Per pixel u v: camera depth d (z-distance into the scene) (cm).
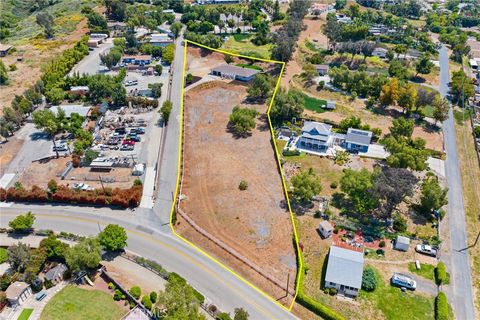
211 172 11919
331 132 13838
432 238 9619
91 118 14562
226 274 8631
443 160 12825
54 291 8175
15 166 12156
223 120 14862
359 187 9975
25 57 19800
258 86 16350
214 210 10469
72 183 11362
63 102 15662
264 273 8675
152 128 14175
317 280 8525
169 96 16438
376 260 9044
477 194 11381
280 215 10300
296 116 14812
